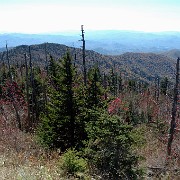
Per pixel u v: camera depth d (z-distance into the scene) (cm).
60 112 1566
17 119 2983
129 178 1138
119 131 1113
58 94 1572
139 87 8538
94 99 1688
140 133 1233
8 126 2356
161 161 1695
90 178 1088
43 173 934
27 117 3347
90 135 1215
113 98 1795
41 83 3700
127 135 1121
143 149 1908
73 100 1569
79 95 1617
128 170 1146
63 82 1570
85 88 1689
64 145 1559
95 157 1183
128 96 4862
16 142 1556
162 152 2202
